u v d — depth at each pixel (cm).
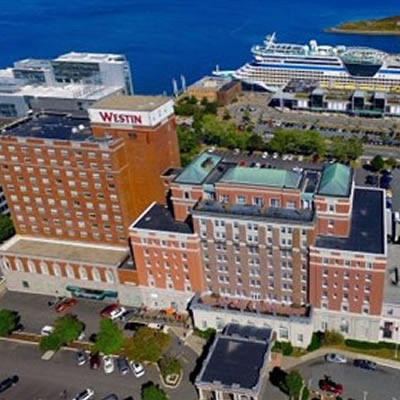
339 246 12138
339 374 12044
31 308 15200
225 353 12094
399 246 14250
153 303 14550
